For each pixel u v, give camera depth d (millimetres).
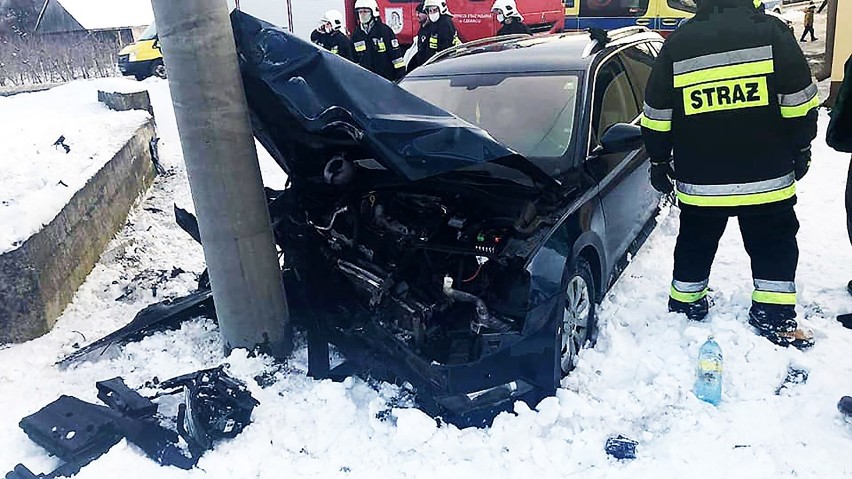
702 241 3820
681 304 3957
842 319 3867
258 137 3838
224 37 3291
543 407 3180
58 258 4496
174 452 3104
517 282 3223
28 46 22797
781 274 3664
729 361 3527
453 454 3012
